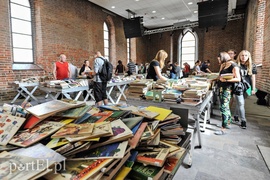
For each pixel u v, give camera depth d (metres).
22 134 0.83
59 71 4.16
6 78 5.16
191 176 1.66
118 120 1.01
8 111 1.01
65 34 6.75
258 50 5.61
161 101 1.94
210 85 2.95
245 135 2.62
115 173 0.73
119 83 4.77
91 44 7.98
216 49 10.41
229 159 1.96
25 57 5.81
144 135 0.95
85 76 4.36
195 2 7.86
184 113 1.41
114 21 9.38
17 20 5.53
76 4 7.15
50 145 0.75
